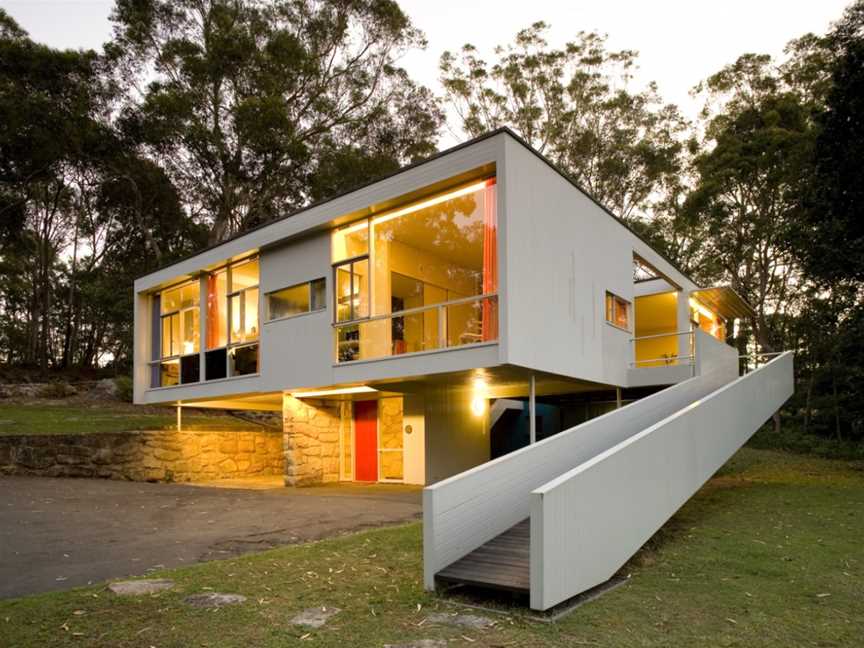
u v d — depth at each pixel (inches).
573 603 188.7
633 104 1165.1
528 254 386.6
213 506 386.3
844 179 562.9
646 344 837.2
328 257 470.9
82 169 1025.5
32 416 751.7
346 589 201.3
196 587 201.5
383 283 468.8
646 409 370.6
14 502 387.5
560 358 420.5
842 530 303.6
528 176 392.2
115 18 895.1
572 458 291.6
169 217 1095.6
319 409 559.2
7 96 861.8
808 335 976.3
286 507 381.1
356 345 454.6
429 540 200.7
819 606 190.5
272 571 222.7
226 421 878.4
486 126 1184.8
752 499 394.9
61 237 1364.4
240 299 557.9
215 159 948.6
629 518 232.2
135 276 1163.3
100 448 541.0
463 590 201.8
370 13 995.9
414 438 549.3
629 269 561.0
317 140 1038.4
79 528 314.3
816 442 866.8
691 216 1029.2
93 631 160.7
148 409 917.2
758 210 1018.7
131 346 1347.2
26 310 1587.1
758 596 199.6
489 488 233.9
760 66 1047.0
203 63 895.1
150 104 876.0
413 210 430.0
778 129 936.3
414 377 423.5
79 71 896.3
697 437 326.0
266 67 933.8
